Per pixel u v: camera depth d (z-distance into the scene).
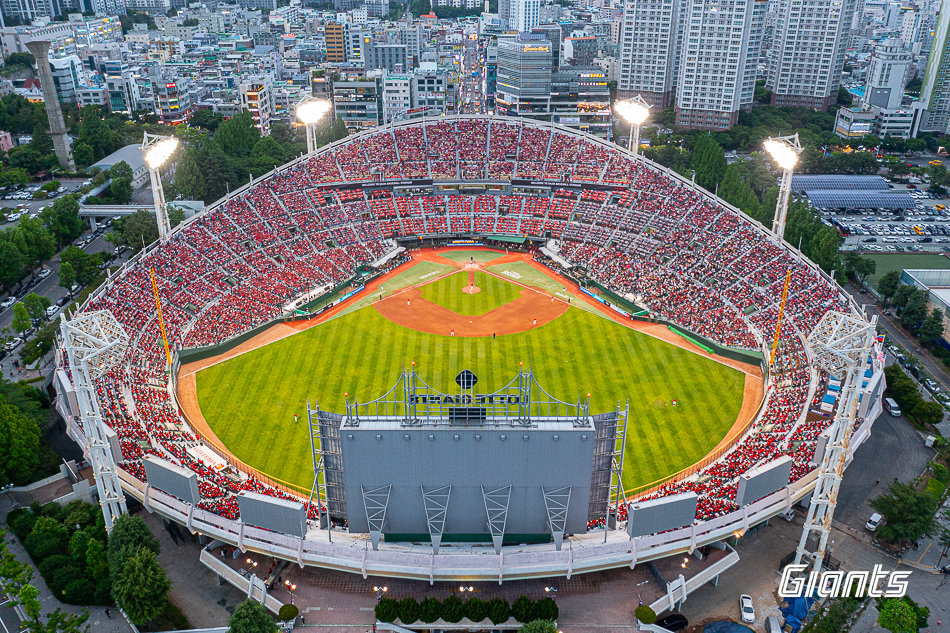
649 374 104.62
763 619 64.38
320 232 145.62
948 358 116.56
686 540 66.06
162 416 89.44
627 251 139.75
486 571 63.09
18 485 81.69
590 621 62.62
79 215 165.38
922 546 76.44
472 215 157.75
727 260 127.88
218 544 70.81
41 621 64.25
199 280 123.69
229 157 192.88
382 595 65.31
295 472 82.25
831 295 112.56
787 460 70.00
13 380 104.94
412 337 116.50
